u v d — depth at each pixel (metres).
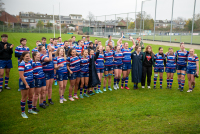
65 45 8.95
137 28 32.28
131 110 5.15
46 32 54.75
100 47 6.68
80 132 4.00
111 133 3.94
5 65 6.91
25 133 3.95
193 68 6.64
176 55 7.19
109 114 4.89
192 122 4.41
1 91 6.84
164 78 9.20
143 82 7.43
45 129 4.12
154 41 29.42
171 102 5.76
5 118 4.68
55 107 5.45
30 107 4.97
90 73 6.32
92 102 5.86
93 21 45.38
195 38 23.38
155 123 4.38
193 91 6.95
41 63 5.45
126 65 7.23
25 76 4.60
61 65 5.46
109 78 7.24
